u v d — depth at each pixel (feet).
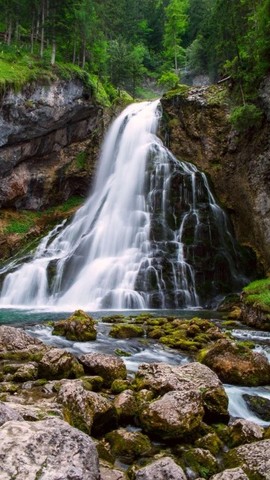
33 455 11.40
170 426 19.07
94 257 83.87
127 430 20.08
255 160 83.10
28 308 68.03
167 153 97.96
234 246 81.87
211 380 23.02
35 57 114.42
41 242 96.78
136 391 23.30
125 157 106.22
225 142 93.20
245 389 27.17
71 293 74.74
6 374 25.79
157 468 15.19
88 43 136.36
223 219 85.81
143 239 80.59
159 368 24.26
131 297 69.26
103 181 109.81
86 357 27.25
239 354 29.48
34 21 127.54
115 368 26.35
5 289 77.82
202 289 73.67
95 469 12.06
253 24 92.89
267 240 78.48
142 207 89.51
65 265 80.12
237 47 88.69
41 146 105.91
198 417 19.92
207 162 96.32
